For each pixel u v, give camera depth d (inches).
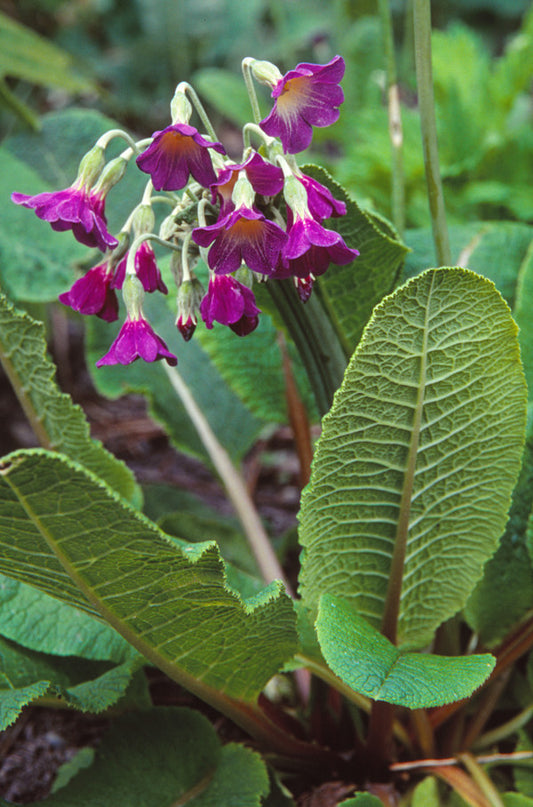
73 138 24.5
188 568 16.4
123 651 19.0
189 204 16.8
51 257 23.4
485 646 20.0
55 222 16.5
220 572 16.4
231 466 23.1
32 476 15.4
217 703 18.9
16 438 33.0
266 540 22.5
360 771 20.0
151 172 16.0
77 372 37.4
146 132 52.1
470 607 19.8
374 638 17.1
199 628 17.3
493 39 57.5
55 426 19.8
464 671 16.5
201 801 18.8
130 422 34.7
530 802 18.8
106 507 15.7
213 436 23.3
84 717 22.1
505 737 20.4
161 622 17.3
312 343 18.3
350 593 18.4
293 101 16.2
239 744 19.3
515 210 28.2
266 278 16.5
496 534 18.3
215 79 36.7
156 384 23.8
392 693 16.1
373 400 16.7
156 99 52.4
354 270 18.4
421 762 19.7
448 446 17.3
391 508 17.6
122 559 16.3
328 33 53.1
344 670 16.3
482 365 16.8
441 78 32.4
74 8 53.1
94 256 24.1
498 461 17.7
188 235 16.6
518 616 19.6
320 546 17.8
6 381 36.4
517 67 31.5
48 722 22.1
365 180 29.7
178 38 51.9
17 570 17.2
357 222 17.9
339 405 16.6
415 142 29.1
